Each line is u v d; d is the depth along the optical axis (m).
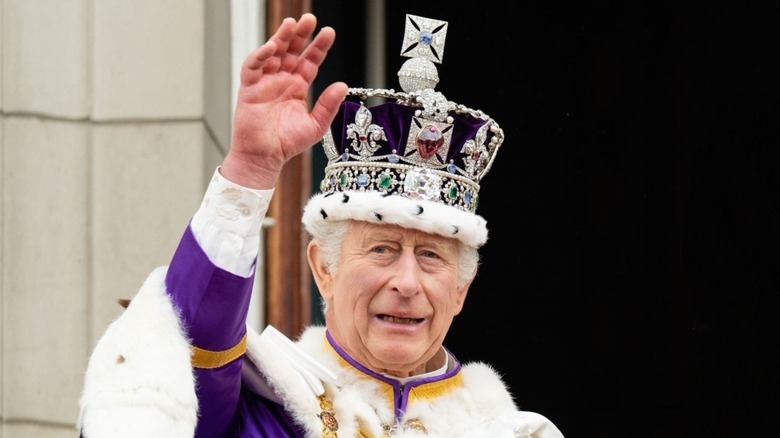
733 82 22.50
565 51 23.12
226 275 7.90
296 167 17.41
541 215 23.45
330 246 9.59
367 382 9.42
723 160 22.62
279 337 9.41
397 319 9.30
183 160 14.05
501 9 22.77
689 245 22.92
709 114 22.70
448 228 9.27
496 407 9.86
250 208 7.96
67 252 14.00
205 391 8.06
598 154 23.36
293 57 8.06
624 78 23.14
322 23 19.52
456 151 9.71
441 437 9.41
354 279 9.31
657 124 23.08
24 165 14.02
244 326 8.27
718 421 22.73
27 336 13.94
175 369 7.73
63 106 14.05
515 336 23.47
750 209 22.44
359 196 9.26
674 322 23.03
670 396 23.02
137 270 13.96
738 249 22.55
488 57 22.92
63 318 13.96
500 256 23.47
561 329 23.44
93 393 7.68
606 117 23.28
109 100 14.09
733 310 22.62
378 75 20.95
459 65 22.75
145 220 14.02
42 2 14.09
